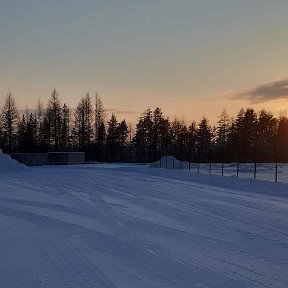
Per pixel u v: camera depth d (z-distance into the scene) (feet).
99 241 30.60
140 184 81.30
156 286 20.04
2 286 19.99
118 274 22.02
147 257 25.81
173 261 24.86
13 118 250.78
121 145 292.81
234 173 119.03
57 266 23.57
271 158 230.68
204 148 302.45
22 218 41.14
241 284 20.57
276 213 44.91
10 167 127.03
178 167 151.84
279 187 67.15
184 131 304.30
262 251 27.89
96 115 275.39
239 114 311.06
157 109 300.61
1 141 250.16
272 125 313.94
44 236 32.35
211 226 37.14
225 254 26.86
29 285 20.13
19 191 68.13
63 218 41.27
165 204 52.13
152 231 34.68
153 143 298.35
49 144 265.13
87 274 21.98
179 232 34.30
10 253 26.71
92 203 52.95
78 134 271.08
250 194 63.72
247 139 279.90
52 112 266.57
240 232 34.40
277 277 21.88
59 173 118.32
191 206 50.31
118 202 53.98
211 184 81.10
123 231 34.63
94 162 235.40
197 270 22.95
